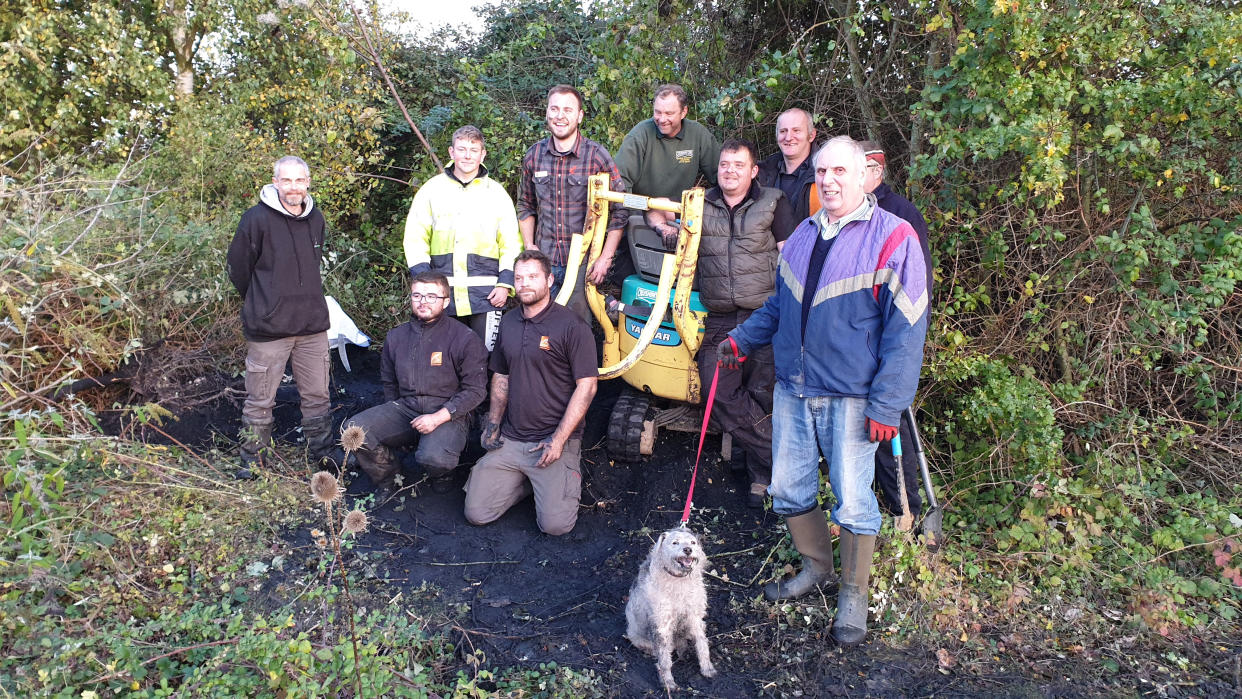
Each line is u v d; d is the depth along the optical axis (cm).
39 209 487
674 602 324
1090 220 484
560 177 520
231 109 791
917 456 414
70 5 844
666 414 511
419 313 471
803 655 348
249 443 490
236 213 677
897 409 324
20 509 329
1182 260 480
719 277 461
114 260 544
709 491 493
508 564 423
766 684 330
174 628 328
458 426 482
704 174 577
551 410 458
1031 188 438
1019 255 486
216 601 363
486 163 769
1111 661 345
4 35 809
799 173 486
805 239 348
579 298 522
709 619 378
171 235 583
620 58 674
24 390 429
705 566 419
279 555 405
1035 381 470
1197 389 480
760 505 472
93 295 509
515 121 780
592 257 489
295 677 293
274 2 863
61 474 386
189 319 566
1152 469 450
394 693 303
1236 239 427
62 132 790
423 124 812
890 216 329
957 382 488
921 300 319
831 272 333
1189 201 476
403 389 482
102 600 338
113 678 291
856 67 575
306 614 358
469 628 366
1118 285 456
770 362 463
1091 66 452
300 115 827
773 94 602
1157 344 468
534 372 453
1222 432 471
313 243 482
